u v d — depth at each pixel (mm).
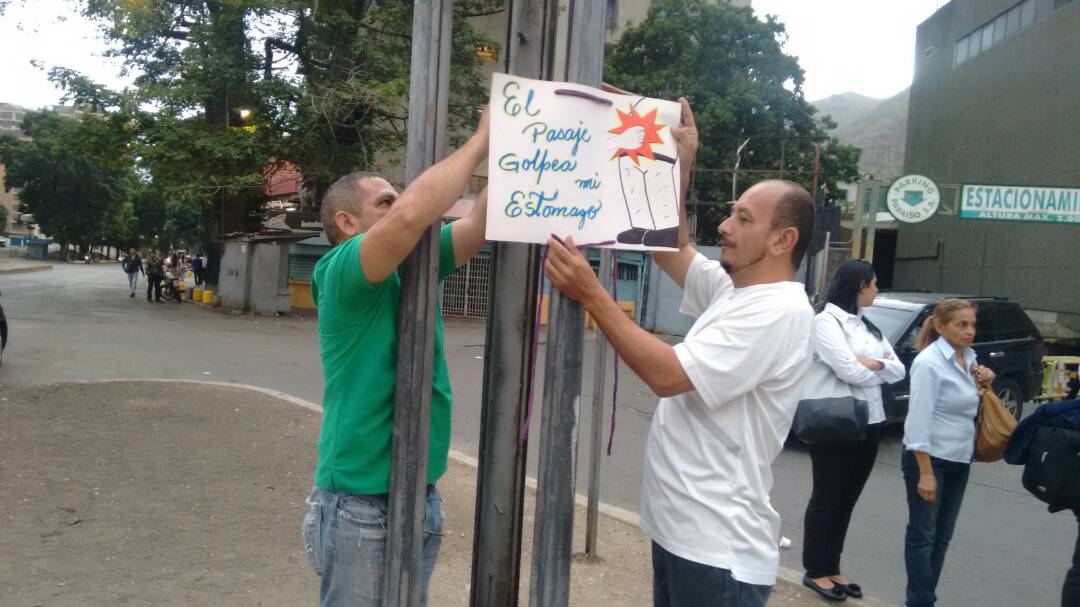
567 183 1841
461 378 11312
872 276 4320
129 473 5461
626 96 1882
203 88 17516
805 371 2096
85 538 4277
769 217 2119
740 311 2027
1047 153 20781
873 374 4051
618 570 4316
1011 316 9953
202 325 15938
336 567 2070
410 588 1959
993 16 23797
